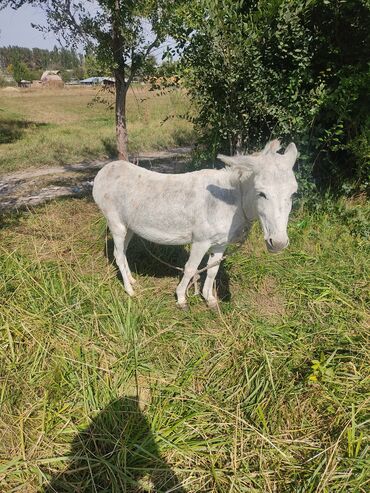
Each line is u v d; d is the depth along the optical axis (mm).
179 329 3809
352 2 5238
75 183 8266
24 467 2531
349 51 5992
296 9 4887
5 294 3861
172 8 5777
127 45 6574
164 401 2988
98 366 3260
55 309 3725
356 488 2381
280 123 5516
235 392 3080
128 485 2500
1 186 8055
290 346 3617
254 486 2510
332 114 5965
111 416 2844
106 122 17375
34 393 2984
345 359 3375
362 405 2877
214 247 3867
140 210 3799
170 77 5871
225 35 4781
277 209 2748
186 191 3627
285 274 4684
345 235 5418
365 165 6086
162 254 5039
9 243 5113
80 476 2543
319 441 2746
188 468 2586
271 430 2824
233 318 3980
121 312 3836
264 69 5387
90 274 4508
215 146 5906
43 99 29906
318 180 6559
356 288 4363
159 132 14031
